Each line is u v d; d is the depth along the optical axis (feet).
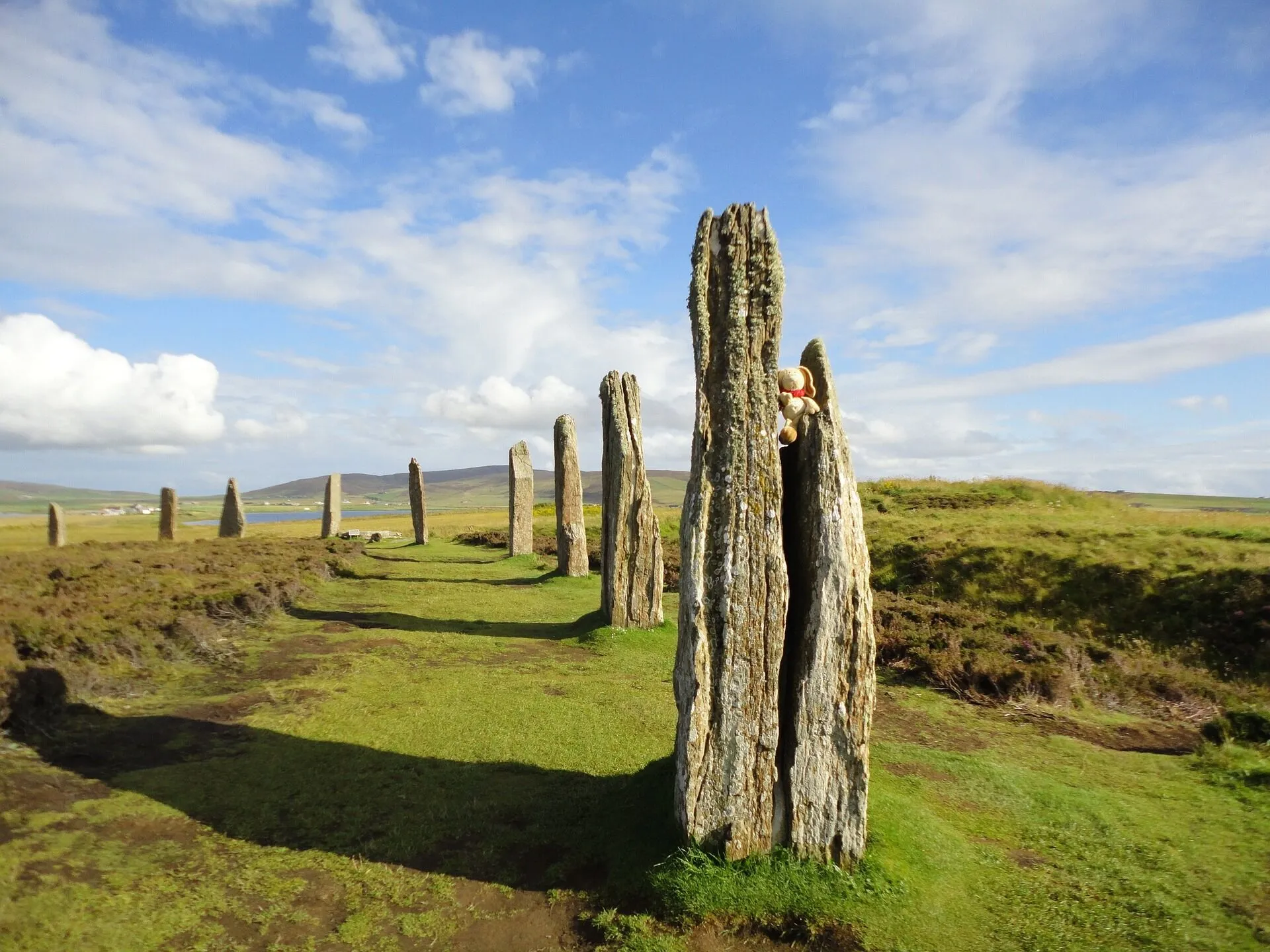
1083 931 20.07
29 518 286.66
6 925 18.74
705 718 22.56
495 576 88.43
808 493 22.85
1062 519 79.77
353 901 21.56
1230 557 55.57
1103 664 45.75
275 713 36.50
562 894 22.15
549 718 36.91
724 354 23.32
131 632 44.04
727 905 20.79
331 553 99.96
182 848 23.66
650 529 55.72
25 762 28.30
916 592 66.13
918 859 22.93
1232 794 29.17
